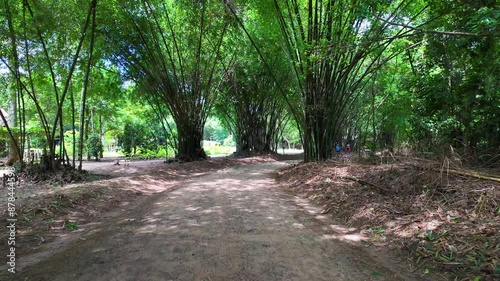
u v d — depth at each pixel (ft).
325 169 24.00
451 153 17.31
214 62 41.34
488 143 18.94
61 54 28.55
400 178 16.66
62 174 27.40
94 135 57.11
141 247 10.99
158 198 19.97
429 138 22.62
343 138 55.57
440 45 19.83
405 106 26.40
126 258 10.04
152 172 30.07
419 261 9.73
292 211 16.20
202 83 43.42
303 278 8.72
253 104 57.16
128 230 13.06
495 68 16.46
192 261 9.73
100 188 20.24
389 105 29.78
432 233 10.80
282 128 75.00
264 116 59.31
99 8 28.09
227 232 12.54
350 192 17.16
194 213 15.55
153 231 12.79
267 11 27.81
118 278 8.68
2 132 40.57
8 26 25.39
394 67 36.32
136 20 31.86
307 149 31.04
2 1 23.76
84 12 27.43
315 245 11.28
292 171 28.30
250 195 20.33
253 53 43.37
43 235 12.76
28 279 8.77
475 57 17.10
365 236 12.28
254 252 10.46
